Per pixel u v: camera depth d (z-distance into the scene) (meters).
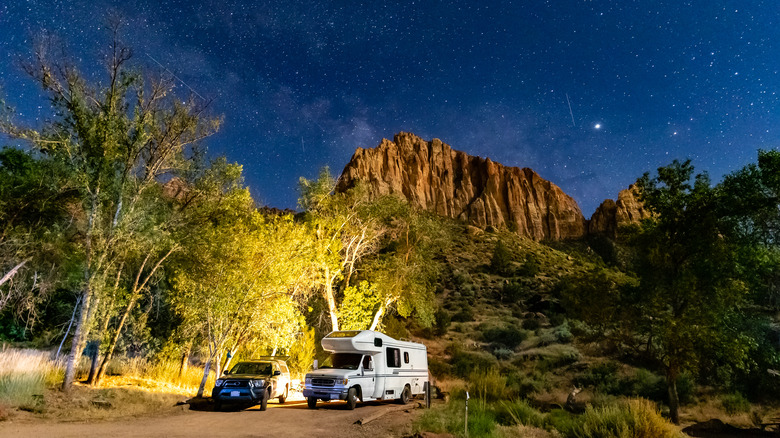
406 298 26.62
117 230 13.79
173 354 18.84
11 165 18.73
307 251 18.53
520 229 157.25
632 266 16.45
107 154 13.80
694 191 15.39
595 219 159.62
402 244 29.42
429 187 164.50
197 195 17.22
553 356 28.95
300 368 22.89
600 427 10.24
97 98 13.95
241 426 10.43
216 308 15.31
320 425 11.11
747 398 17.75
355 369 15.15
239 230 16.75
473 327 44.84
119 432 8.85
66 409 11.04
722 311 14.35
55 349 20.81
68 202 16.41
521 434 10.50
